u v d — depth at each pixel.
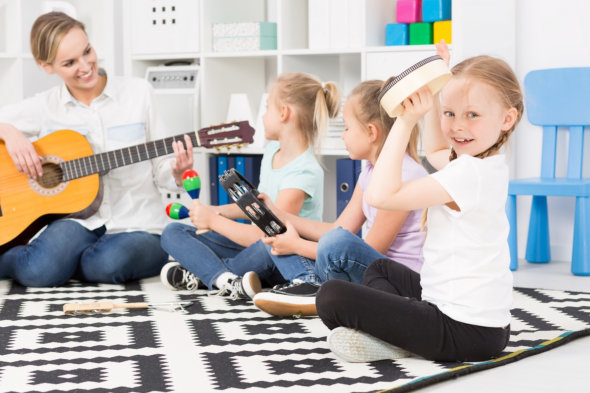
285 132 2.44
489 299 1.55
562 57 3.11
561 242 3.13
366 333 1.60
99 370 1.56
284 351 1.70
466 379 1.45
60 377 1.52
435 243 1.58
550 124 3.04
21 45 3.62
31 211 2.60
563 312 2.10
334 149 3.20
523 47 3.18
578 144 3.00
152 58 3.59
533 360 1.59
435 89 1.46
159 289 2.50
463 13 2.89
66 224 2.60
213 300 2.29
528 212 3.21
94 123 2.71
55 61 2.58
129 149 2.56
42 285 2.56
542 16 3.13
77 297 2.38
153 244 2.65
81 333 1.88
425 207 1.52
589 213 2.75
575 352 1.65
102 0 3.69
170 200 3.52
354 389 1.42
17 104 2.74
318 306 1.61
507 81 1.56
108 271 2.57
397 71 3.09
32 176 2.58
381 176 1.51
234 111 3.47
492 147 1.59
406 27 3.11
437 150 1.94
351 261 1.95
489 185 1.53
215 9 3.53
